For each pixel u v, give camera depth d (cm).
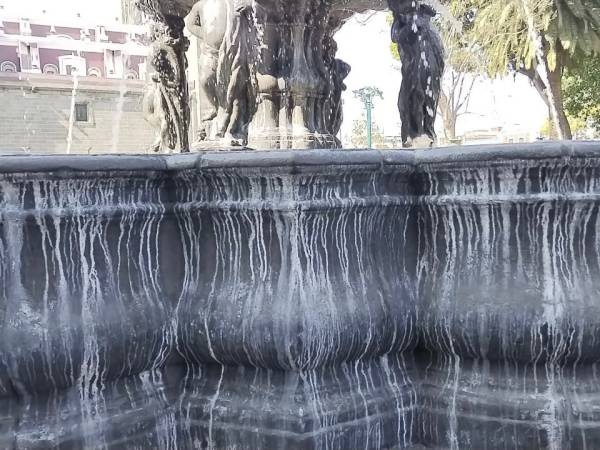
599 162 242
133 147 2602
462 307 263
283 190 247
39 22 2633
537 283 250
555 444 249
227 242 263
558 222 248
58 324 233
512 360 259
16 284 229
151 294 265
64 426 238
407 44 496
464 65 1472
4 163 220
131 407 256
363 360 272
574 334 246
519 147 244
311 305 250
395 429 274
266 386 259
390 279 279
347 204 257
